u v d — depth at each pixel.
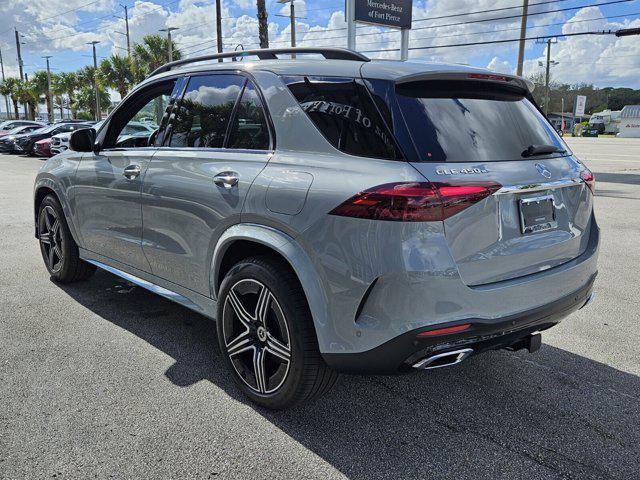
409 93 2.53
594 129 62.47
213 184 2.99
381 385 3.18
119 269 4.08
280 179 2.64
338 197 2.38
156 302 4.52
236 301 2.88
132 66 37.75
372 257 2.27
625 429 2.74
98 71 40.19
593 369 3.40
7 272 5.34
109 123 4.11
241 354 2.96
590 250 3.02
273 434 2.66
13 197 10.59
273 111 2.86
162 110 3.68
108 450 2.51
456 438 2.65
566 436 2.67
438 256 2.24
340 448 2.56
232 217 2.85
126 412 2.83
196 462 2.44
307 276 2.49
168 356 3.51
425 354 2.32
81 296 4.64
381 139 2.41
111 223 3.95
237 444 2.58
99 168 4.01
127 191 3.69
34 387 3.07
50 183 4.64
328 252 2.41
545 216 2.65
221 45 25.84
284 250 2.57
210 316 3.25
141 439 2.60
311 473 2.38
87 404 2.90
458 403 2.98
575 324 4.14
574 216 2.88
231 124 3.10
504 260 2.47
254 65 3.10
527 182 2.52
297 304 2.57
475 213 2.33
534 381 3.23
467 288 2.32
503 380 3.25
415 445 2.59
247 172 2.83
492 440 2.63
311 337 2.56
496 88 2.88
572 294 2.80
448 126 2.50
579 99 62.00
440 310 2.27
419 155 2.34
